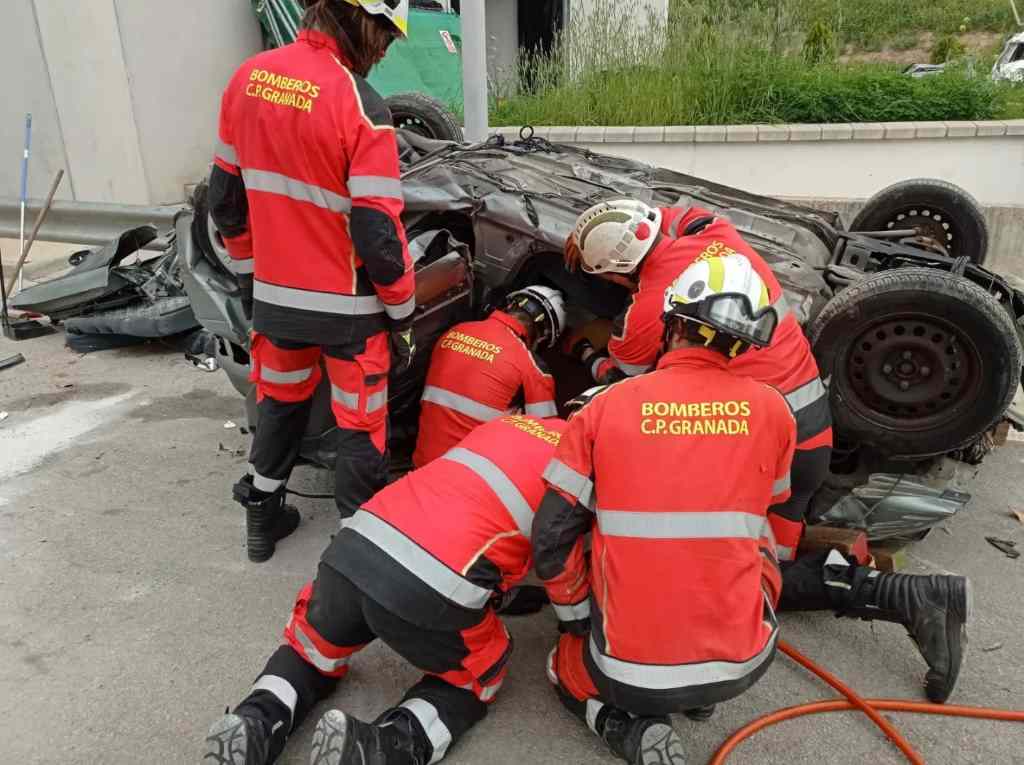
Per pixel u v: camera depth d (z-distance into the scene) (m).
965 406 2.95
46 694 2.60
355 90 2.54
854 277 3.36
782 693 2.63
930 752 2.40
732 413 2.02
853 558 2.75
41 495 3.76
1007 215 6.48
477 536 2.21
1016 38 12.59
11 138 8.27
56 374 5.18
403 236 2.68
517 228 3.28
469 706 2.37
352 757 2.03
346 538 2.26
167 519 3.57
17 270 5.99
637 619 2.03
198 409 4.68
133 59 7.88
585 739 2.45
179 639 2.85
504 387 3.01
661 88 8.26
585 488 2.09
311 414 3.22
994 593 3.12
